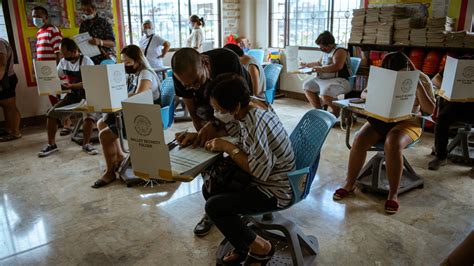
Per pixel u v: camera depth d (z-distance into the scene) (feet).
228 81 5.24
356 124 15.78
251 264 5.80
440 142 10.84
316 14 19.75
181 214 8.59
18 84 16.16
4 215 8.68
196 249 7.26
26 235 7.83
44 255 7.14
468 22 13.65
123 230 7.96
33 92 16.60
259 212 5.72
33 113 16.78
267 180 5.65
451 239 7.41
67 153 12.84
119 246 7.39
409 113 8.10
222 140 5.57
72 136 14.14
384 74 7.75
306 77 20.22
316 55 19.74
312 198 9.23
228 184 5.73
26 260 6.98
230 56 6.75
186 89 6.91
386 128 8.77
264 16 22.30
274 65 14.48
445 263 2.77
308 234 7.65
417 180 9.73
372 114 8.26
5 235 7.84
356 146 9.00
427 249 7.11
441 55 13.92
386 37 15.12
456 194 9.35
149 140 4.75
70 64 12.67
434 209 8.61
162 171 4.86
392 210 8.40
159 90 10.56
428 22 13.82
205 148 5.76
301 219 8.25
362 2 17.17
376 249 7.13
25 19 15.92
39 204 9.19
